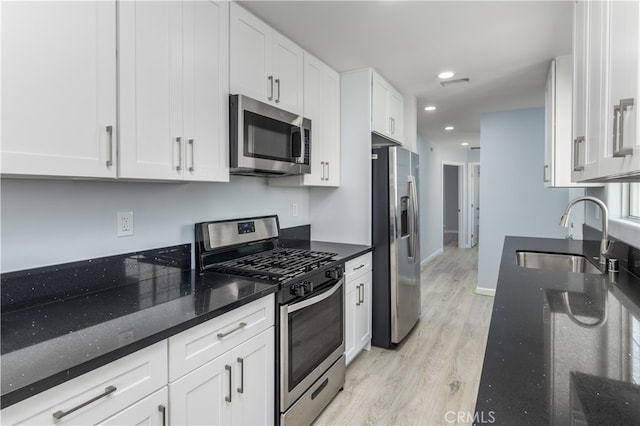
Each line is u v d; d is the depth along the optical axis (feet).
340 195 10.12
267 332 5.61
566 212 6.79
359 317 9.07
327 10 6.66
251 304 5.25
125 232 5.65
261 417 5.51
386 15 6.82
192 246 6.75
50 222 4.73
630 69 2.71
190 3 5.36
